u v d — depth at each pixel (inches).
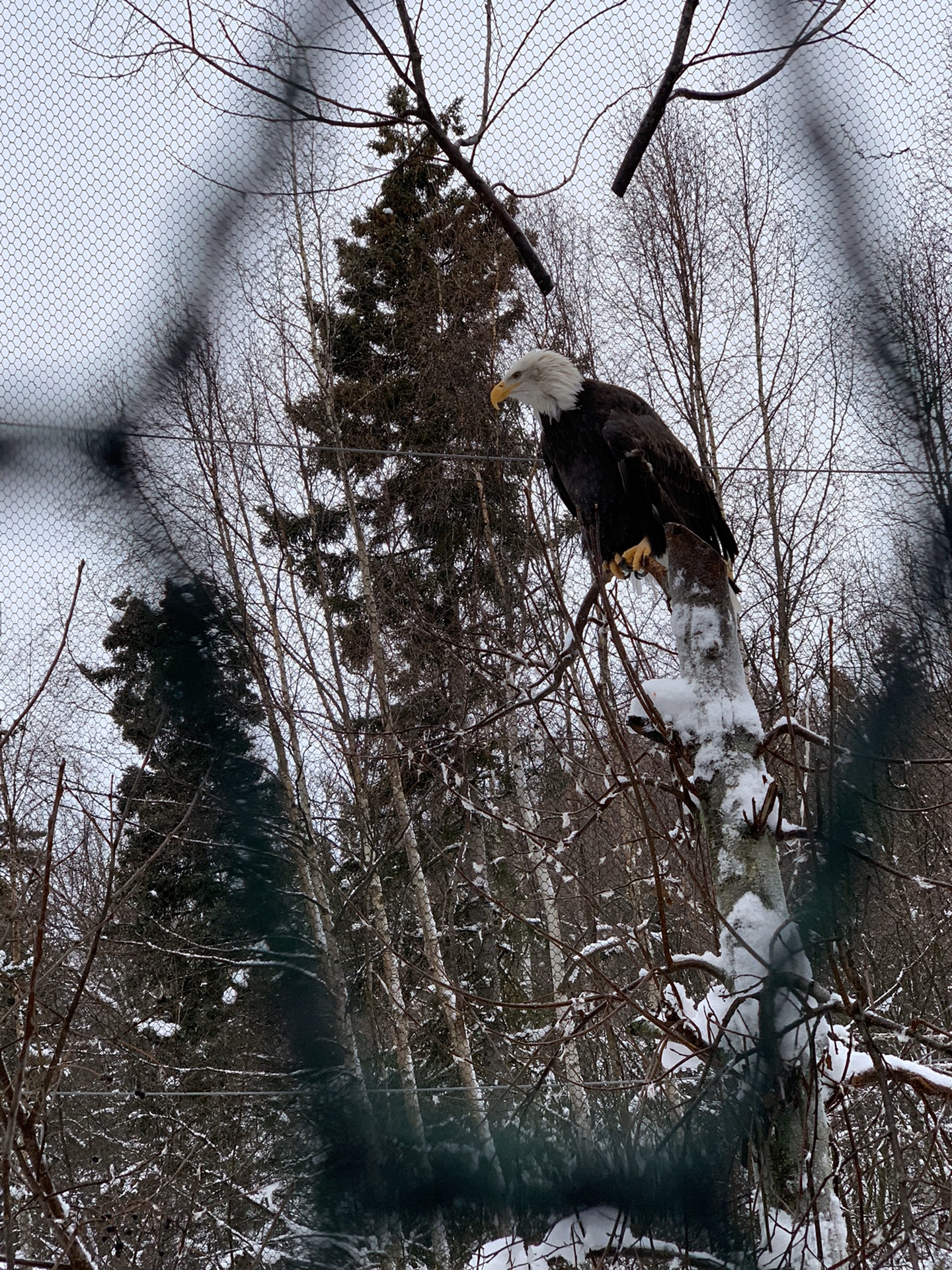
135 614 230.4
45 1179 146.8
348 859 409.7
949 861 277.4
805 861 176.9
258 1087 389.7
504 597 291.3
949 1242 150.3
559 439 229.5
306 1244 189.5
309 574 410.9
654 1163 141.8
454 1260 245.3
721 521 211.5
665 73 139.5
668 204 399.9
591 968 156.8
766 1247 131.5
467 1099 249.3
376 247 407.5
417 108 134.7
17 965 156.9
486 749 318.3
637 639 169.3
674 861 218.2
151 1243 292.0
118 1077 381.1
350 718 351.9
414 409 409.4
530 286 394.3
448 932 349.1
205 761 255.0
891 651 171.2
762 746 157.3
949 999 322.3
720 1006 154.7
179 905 362.3
